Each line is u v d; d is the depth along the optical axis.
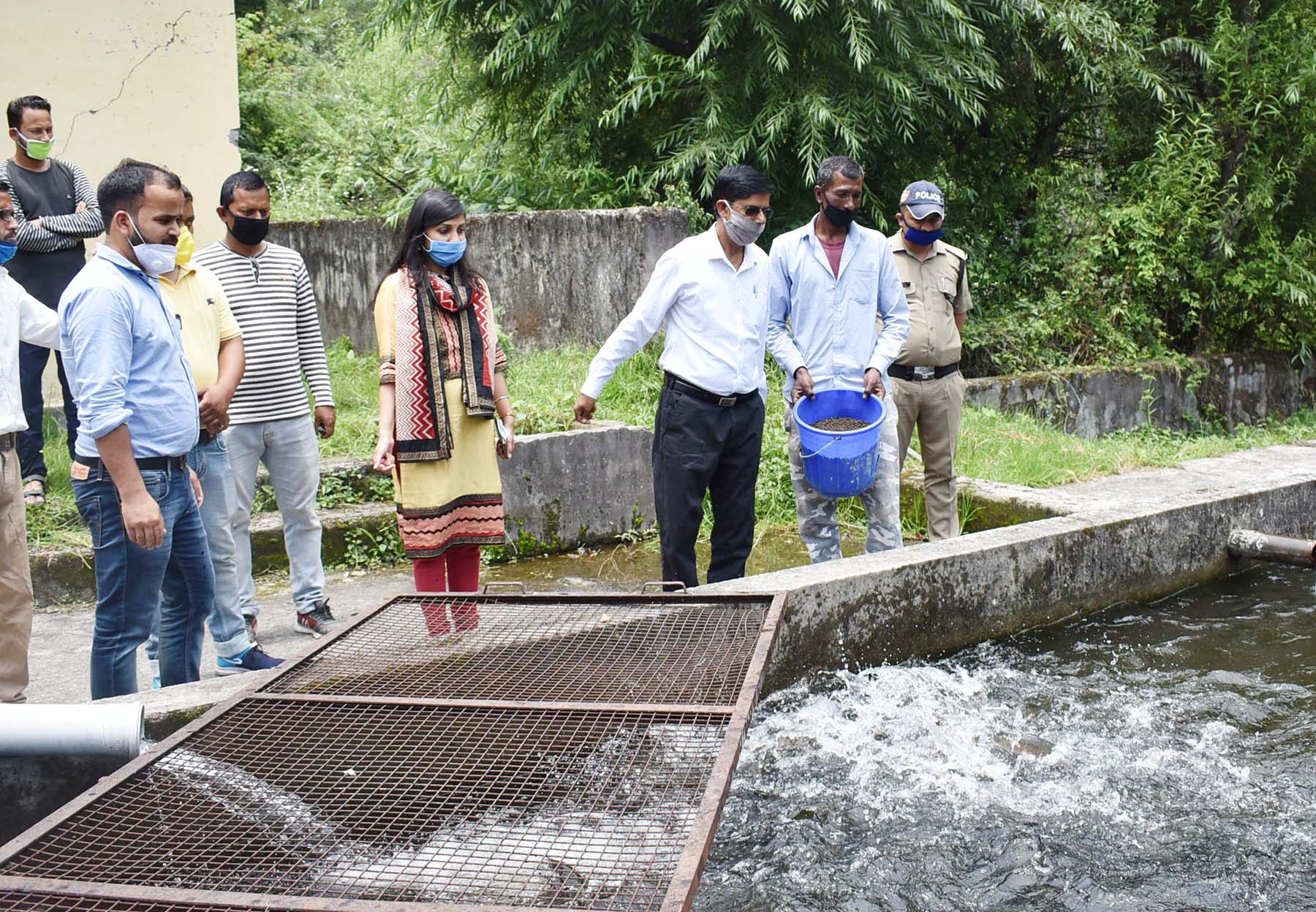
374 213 12.26
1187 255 10.93
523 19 9.63
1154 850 3.18
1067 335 10.59
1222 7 10.73
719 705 2.79
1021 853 3.17
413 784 2.71
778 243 4.80
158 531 3.31
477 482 4.23
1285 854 3.15
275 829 2.63
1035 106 11.30
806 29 9.36
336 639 3.42
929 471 5.54
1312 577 5.77
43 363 5.62
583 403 4.35
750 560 6.03
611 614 3.53
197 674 3.82
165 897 2.09
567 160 10.82
